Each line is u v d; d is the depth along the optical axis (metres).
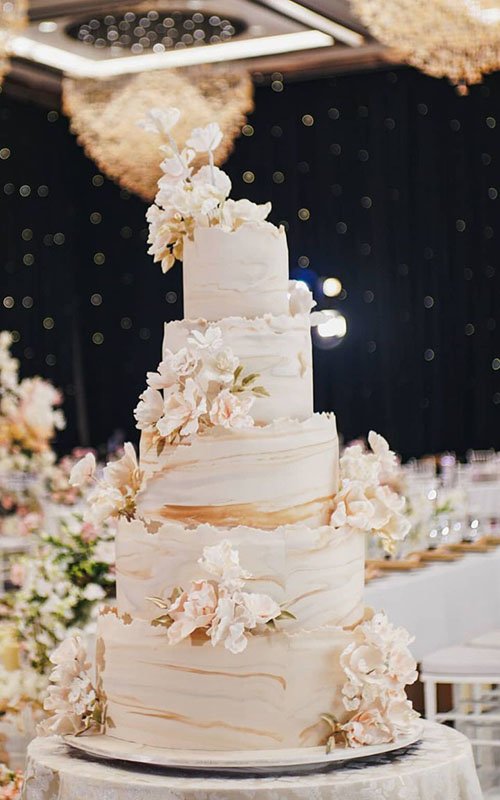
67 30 10.86
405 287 12.62
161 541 2.60
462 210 12.38
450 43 7.85
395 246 12.66
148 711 2.56
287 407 2.71
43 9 10.20
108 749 2.52
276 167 13.05
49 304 13.57
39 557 4.41
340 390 12.85
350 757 2.46
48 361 13.54
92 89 10.30
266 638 2.51
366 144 12.73
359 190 12.77
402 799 2.40
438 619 5.11
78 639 2.80
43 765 2.56
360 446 2.82
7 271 13.09
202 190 2.73
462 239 12.39
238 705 2.49
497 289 12.28
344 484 2.71
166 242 2.79
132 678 2.59
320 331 12.48
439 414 12.52
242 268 2.72
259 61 12.23
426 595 5.02
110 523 4.43
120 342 14.01
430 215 12.50
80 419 13.83
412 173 12.57
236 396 2.64
